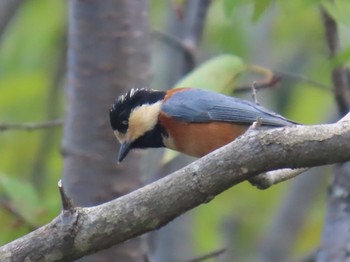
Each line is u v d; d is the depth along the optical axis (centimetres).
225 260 1803
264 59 1753
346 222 1052
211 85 1080
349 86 1177
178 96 1041
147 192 704
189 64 1352
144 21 1120
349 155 694
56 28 1802
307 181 1730
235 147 699
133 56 1112
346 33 1232
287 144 693
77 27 1112
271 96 1920
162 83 1786
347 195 1057
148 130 1050
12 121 1722
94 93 1107
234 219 1881
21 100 1727
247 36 1593
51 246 705
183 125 1016
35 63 1795
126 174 1112
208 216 1811
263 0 1096
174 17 1684
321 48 1532
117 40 1105
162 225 712
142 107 1055
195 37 1371
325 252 1057
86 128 1111
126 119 1062
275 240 1714
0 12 1543
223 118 995
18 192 1164
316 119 1842
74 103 1116
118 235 708
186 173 703
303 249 1723
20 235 1141
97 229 704
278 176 812
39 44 1797
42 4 1822
